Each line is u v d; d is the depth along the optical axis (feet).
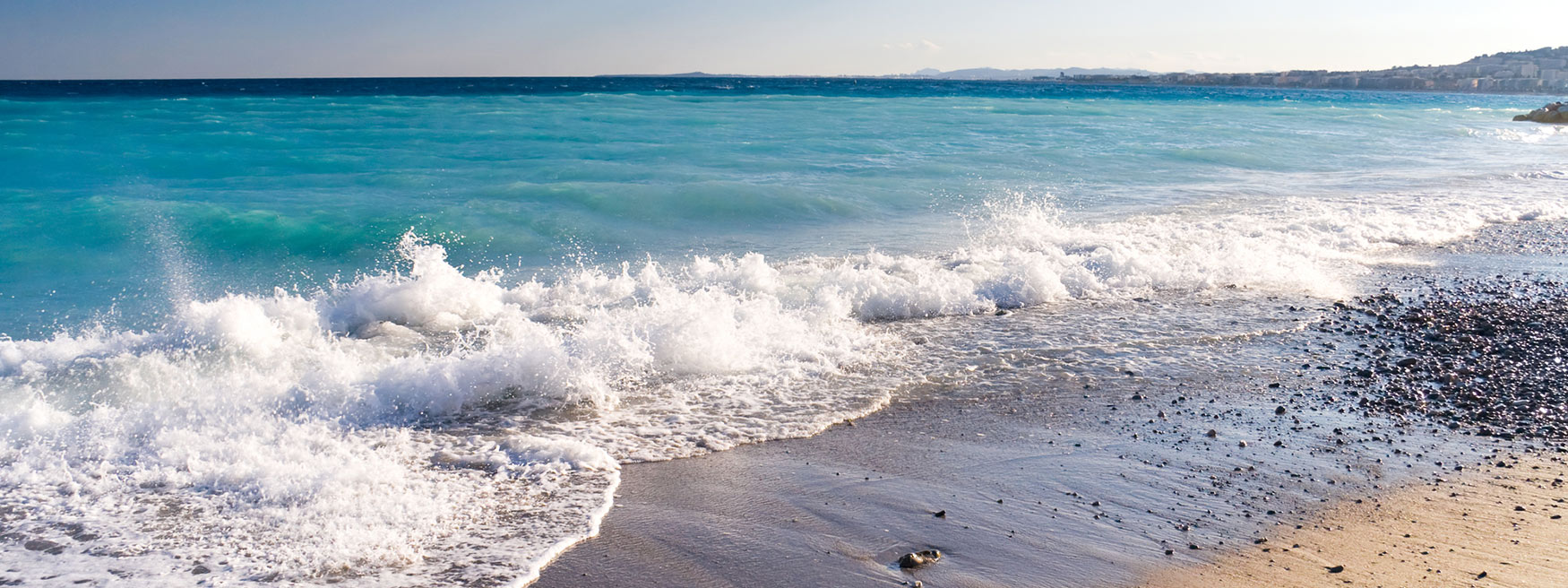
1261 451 14.73
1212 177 58.39
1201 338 21.75
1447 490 13.05
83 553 11.18
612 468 14.01
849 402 17.26
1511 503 12.59
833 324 22.89
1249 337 21.88
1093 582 10.58
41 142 59.11
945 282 25.77
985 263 29.60
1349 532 11.71
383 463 13.83
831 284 25.61
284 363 19.02
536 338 18.83
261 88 230.68
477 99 138.10
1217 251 31.32
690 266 30.32
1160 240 34.71
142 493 12.87
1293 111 160.15
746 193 43.14
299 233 34.06
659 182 49.73
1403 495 12.92
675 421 16.17
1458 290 27.25
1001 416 16.53
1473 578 10.39
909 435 15.58
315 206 39.27
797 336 21.15
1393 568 10.68
